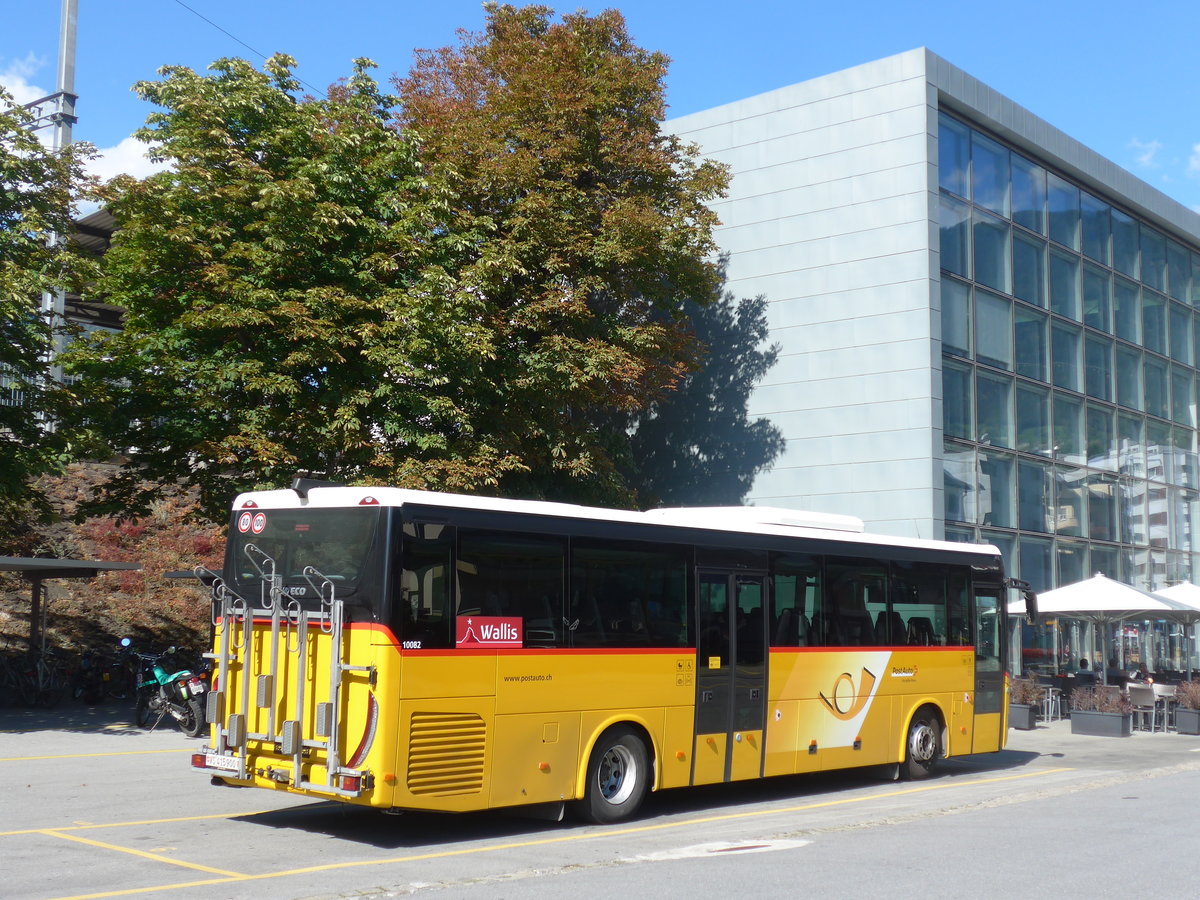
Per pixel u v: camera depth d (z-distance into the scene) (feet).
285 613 34.55
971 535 101.71
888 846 34.04
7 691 75.82
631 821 39.78
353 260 68.03
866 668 49.70
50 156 64.59
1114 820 39.60
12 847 32.55
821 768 47.01
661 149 92.79
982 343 106.11
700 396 111.24
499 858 32.07
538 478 84.69
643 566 40.75
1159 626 125.49
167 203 63.82
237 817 38.83
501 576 36.04
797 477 104.17
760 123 109.81
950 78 103.35
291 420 64.44
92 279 66.28
